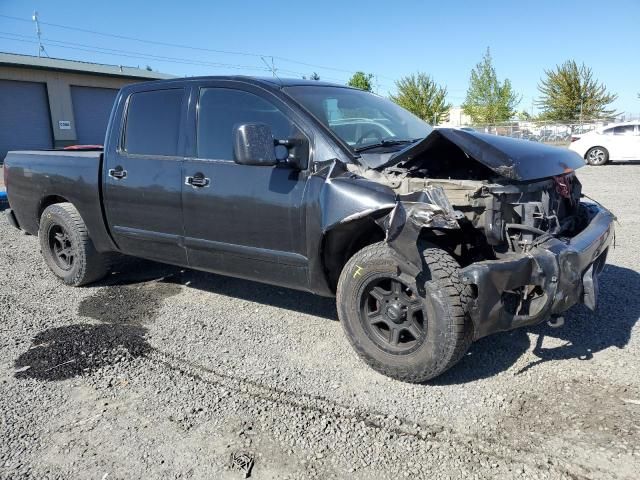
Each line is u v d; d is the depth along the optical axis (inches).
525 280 121.4
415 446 107.0
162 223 172.1
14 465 104.0
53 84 1013.8
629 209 354.3
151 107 177.3
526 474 98.0
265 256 150.3
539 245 125.7
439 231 135.3
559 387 127.0
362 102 172.9
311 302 188.9
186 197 163.0
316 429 113.3
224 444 109.1
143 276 223.1
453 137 132.0
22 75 970.1
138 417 119.6
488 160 128.6
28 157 216.7
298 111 146.5
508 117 1627.7
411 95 1653.5
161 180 169.0
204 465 103.0
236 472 100.7
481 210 129.8
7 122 965.2
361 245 144.6
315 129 142.7
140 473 101.1
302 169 141.9
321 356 147.3
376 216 125.3
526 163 130.4
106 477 100.3
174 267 234.8
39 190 210.4
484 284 115.6
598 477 96.6
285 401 124.5
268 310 182.1
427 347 123.2
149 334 164.1
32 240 299.3
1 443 111.0
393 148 152.2
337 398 125.3
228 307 185.8
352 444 108.0
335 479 98.3
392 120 173.5
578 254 125.4
